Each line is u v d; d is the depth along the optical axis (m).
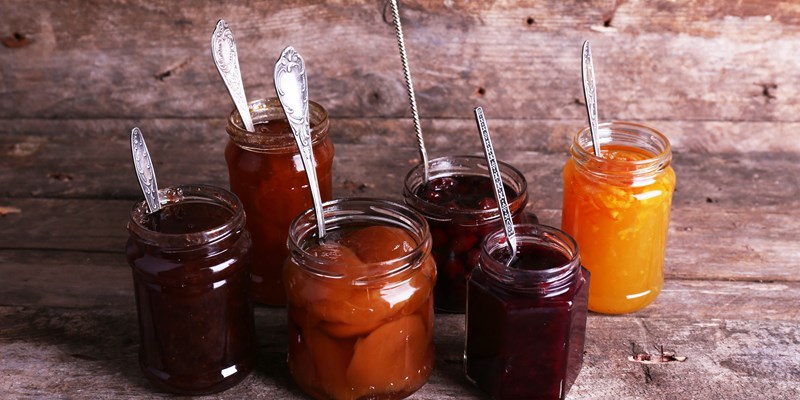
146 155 1.12
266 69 1.43
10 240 1.29
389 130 1.45
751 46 1.40
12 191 1.36
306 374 1.11
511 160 1.42
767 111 1.43
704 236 1.29
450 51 1.41
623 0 1.38
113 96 1.46
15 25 1.43
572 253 1.10
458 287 1.18
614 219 1.16
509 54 1.41
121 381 1.14
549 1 1.38
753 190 1.36
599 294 1.19
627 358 1.16
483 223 1.16
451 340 1.18
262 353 1.17
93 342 1.18
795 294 1.22
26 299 1.22
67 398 1.12
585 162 1.17
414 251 1.08
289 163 1.16
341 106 1.44
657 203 1.17
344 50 1.42
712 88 1.42
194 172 1.40
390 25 1.41
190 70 1.44
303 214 1.12
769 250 1.27
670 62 1.41
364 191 1.36
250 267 1.18
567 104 1.43
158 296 1.10
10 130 1.47
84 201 1.35
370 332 1.09
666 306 1.21
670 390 1.13
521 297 1.08
